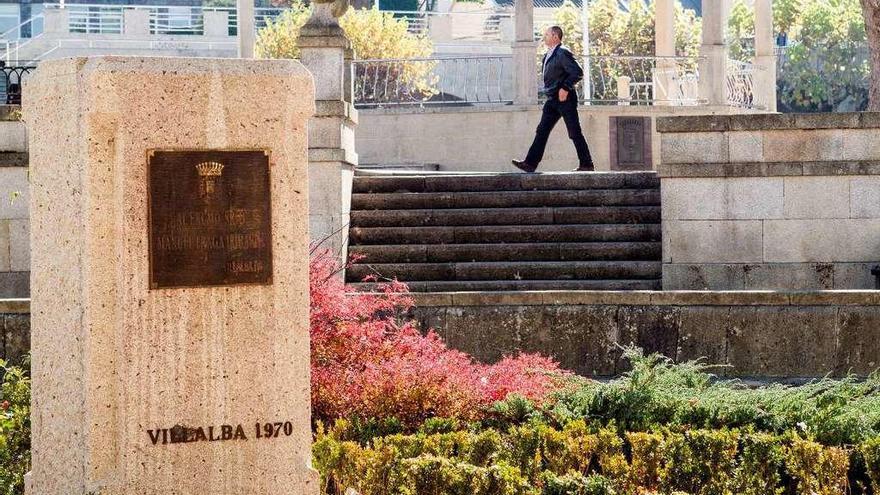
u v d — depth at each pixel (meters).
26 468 10.10
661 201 21.36
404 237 22.42
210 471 8.03
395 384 11.37
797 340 15.26
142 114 7.86
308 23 22.30
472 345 15.45
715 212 20.92
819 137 20.66
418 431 10.70
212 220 7.98
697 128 20.88
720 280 20.89
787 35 79.06
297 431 8.18
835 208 20.66
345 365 11.98
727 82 36.22
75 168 7.88
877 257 20.59
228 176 8.00
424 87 36.94
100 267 7.86
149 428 7.93
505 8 65.50
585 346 15.37
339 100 22.08
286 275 8.12
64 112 7.93
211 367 8.02
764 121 20.72
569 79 24.91
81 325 7.89
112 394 7.91
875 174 20.55
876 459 9.87
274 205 8.08
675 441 9.88
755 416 10.85
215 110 7.96
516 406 11.14
